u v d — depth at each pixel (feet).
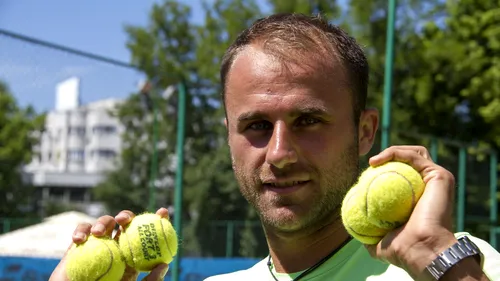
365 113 7.35
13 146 55.72
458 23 67.87
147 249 6.38
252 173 6.57
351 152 6.66
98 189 66.54
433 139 37.86
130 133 66.33
